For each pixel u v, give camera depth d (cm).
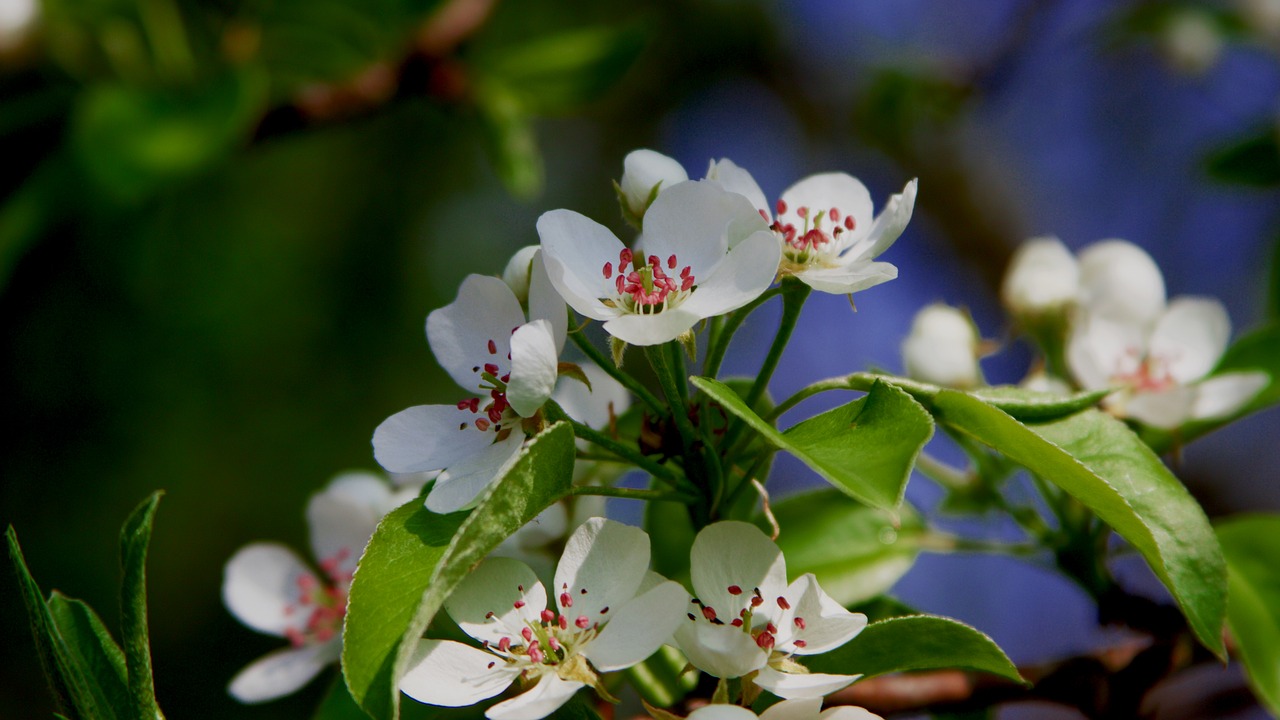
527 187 99
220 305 119
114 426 115
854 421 70
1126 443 72
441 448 71
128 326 114
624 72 100
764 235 70
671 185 71
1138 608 76
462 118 101
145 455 116
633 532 70
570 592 70
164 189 97
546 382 69
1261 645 74
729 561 70
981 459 77
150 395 116
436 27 96
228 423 120
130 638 69
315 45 98
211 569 121
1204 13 124
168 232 114
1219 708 78
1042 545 76
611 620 69
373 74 97
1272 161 105
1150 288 78
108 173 84
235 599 77
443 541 69
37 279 108
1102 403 76
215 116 87
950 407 71
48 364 112
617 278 71
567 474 70
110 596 113
